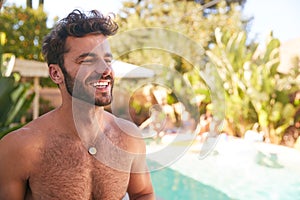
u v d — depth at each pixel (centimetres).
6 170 122
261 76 783
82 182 130
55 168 127
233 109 814
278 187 520
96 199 135
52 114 133
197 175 550
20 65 720
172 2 1172
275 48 823
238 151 671
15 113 406
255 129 820
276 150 657
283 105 774
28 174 125
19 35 1189
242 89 816
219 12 1247
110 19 118
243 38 867
